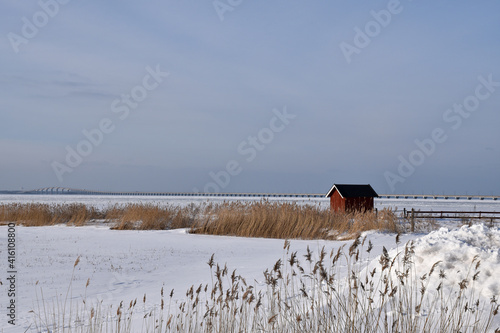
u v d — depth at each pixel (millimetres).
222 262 15156
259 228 24844
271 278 5977
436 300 6098
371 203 37156
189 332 6328
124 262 15742
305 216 25547
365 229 24906
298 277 10219
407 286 6621
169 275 13266
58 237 23672
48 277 12867
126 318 8008
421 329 5543
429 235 7930
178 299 9398
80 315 8383
